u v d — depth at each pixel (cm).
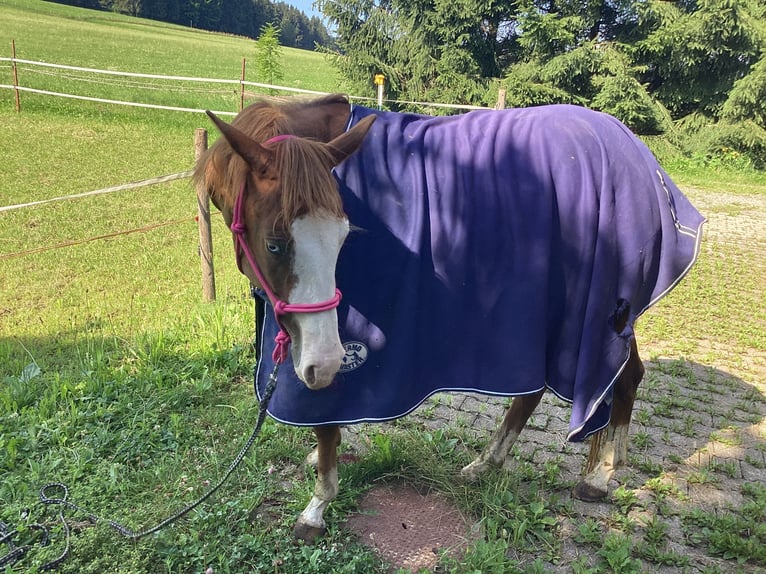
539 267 222
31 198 784
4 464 269
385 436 296
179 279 559
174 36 4119
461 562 227
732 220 910
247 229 186
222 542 232
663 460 302
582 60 1355
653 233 235
